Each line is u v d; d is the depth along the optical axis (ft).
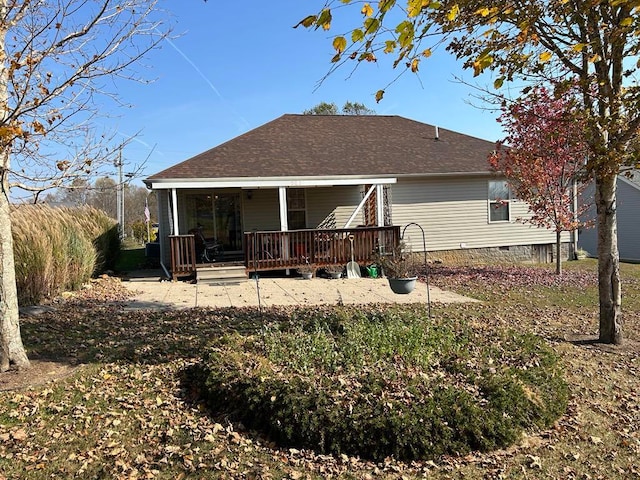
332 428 11.85
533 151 38.99
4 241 16.46
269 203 51.60
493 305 29.40
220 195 51.67
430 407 12.25
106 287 35.76
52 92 15.55
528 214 54.95
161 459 11.36
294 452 11.79
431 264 49.34
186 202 50.55
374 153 52.60
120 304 29.30
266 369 14.67
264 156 47.67
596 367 18.08
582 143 21.30
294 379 13.64
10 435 12.36
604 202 20.76
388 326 18.39
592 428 13.30
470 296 32.55
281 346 16.87
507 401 12.84
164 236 49.21
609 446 12.37
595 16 16.94
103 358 18.17
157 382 15.98
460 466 11.30
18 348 16.87
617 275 20.93
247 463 11.31
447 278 40.42
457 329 19.74
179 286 37.42
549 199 41.50
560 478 10.87
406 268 27.25
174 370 17.10
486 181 53.21
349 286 37.14
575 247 57.52
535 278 40.45
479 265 49.65
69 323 23.59
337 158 49.70
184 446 12.00
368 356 16.03
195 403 14.64
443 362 15.90
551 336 22.22
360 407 12.40
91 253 36.73
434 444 11.58
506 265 50.26
